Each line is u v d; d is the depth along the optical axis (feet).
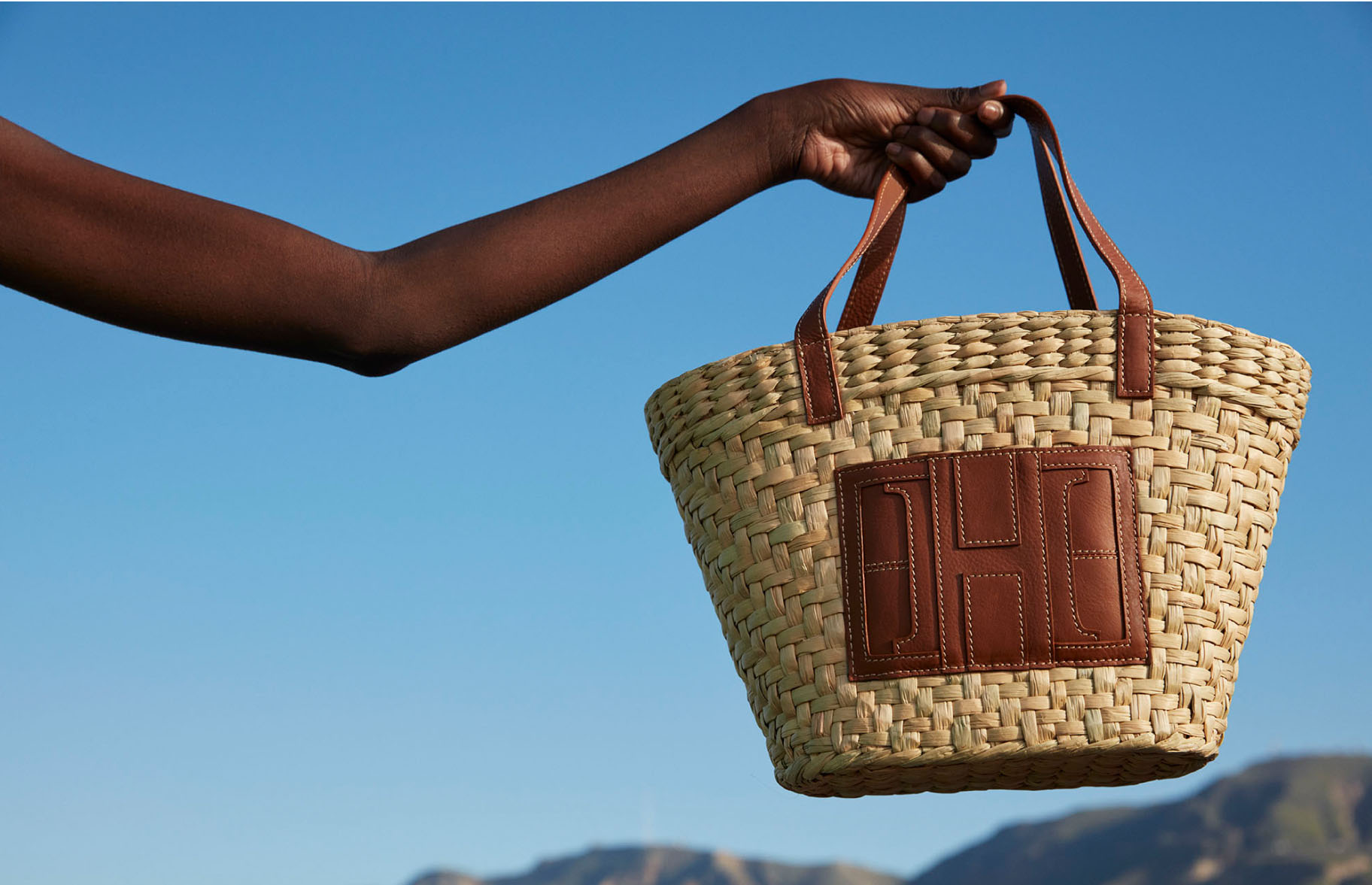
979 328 4.34
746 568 4.51
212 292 2.90
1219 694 4.34
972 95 4.49
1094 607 4.18
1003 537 4.20
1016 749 4.13
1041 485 4.23
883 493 4.28
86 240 2.79
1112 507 4.24
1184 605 4.26
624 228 3.36
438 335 3.16
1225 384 4.37
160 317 2.90
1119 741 4.13
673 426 4.76
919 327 4.37
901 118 4.42
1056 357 4.30
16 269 2.75
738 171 3.68
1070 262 4.83
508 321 3.25
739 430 4.51
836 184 4.52
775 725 4.56
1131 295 4.34
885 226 4.86
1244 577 4.45
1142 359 4.30
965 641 4.17
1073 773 4.61
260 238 2.95
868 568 4.27
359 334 3.08
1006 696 4.16
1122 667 4.18
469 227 3.23
